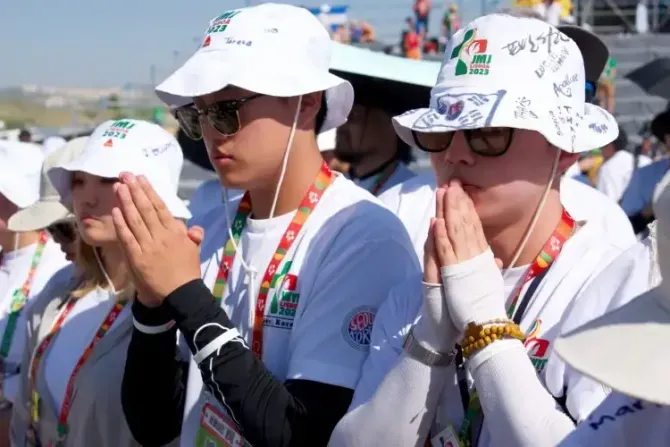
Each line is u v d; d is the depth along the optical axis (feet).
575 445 4.59
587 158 27.48
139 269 6.98
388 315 6.82
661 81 18.13
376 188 13.65
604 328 4.25
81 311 9.98
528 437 5.30
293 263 7.45
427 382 6.00
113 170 8.94
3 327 13.08
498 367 5.54
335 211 7.54
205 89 7.04
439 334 5.96
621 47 56.39
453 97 6.24
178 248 7.04
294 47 7.41
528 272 6.35
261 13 7.53
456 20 56.59
